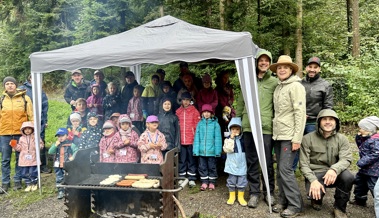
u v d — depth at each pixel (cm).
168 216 334
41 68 483
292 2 953
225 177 541
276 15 965
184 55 415
